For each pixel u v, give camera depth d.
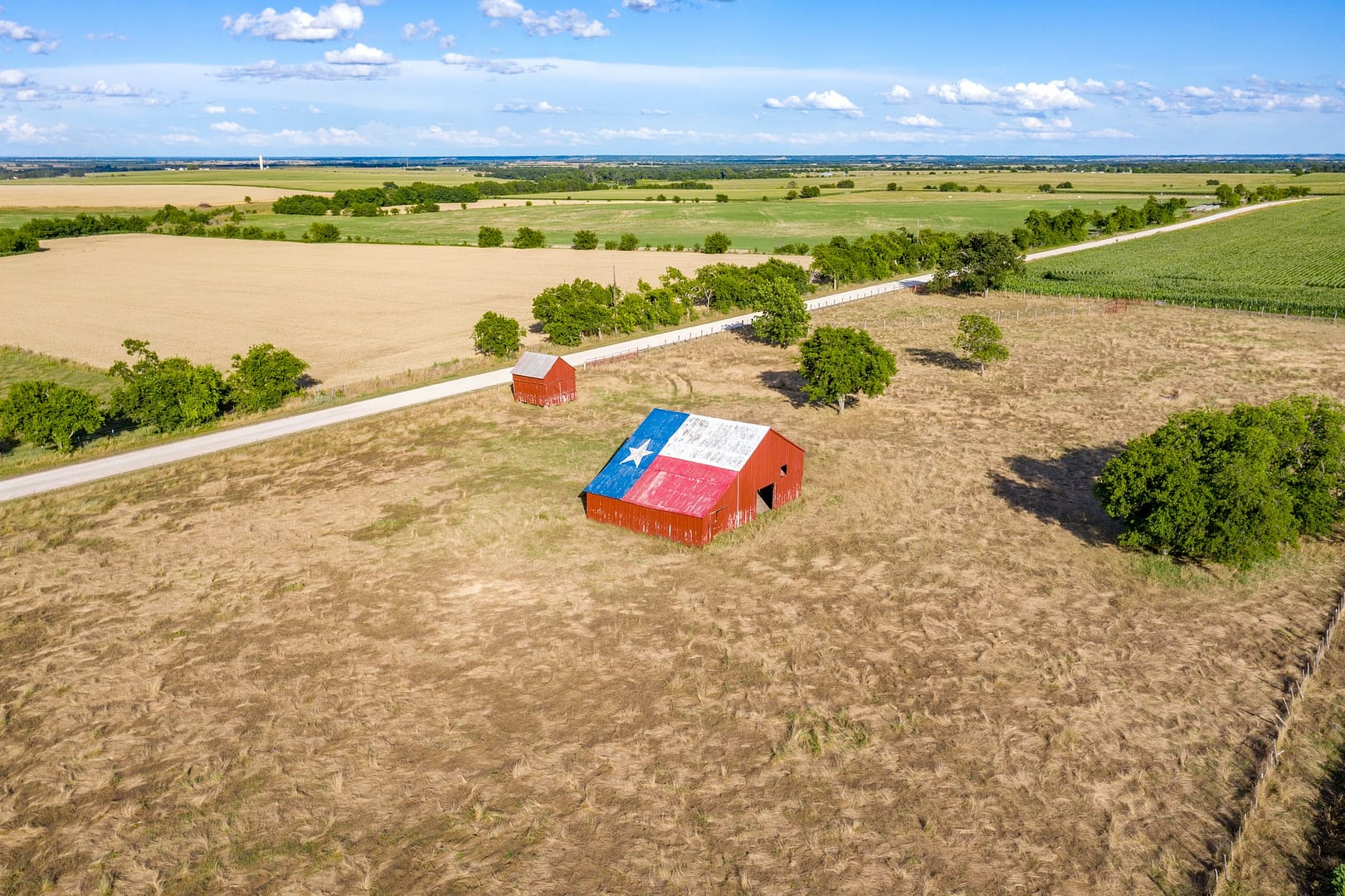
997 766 25.47
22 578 37.62
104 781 25.61
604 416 59.28
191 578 37.53
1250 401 58.44
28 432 51.66
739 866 22.09
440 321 94.62
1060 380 65.88
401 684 29.88
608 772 25.56
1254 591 34.94
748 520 42.16
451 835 23.38
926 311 96.12
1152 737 26.50
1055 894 21.08
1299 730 26.62
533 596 35.59
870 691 29.11
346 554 39.47
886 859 22.23
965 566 37.41
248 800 24.77
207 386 58.16
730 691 29.23
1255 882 21.19
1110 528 40.66
